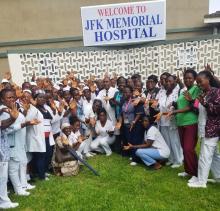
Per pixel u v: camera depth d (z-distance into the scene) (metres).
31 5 11.14
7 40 11.38
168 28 11.05
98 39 8.84
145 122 5.40
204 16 10.41
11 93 3.95
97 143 6.49
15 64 9.43
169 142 5.46
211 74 4.24
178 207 3.94
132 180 4.89
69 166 5.22
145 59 9.02
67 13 11.14
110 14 8.57
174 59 8.76
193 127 4.57
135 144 5.70
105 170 5.43
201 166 4.39
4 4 11.15
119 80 6.32
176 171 5.21
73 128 5.68
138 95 5.80
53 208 4.09
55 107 5.34
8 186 4.84
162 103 5.29
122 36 8.69
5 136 3.98
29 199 4.36
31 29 11.28
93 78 8.57
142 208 3.95
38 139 4.72
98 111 6.51
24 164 4.51
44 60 9.41
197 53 8.54
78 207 4.06
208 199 4.11
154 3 8.37
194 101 4.46
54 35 11.27
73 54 9.31
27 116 4.58
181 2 10.87
